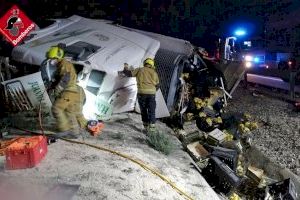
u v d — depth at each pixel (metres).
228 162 7.07
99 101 7.66
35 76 6.84
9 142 5.51
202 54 11.66
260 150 9.59
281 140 10.42
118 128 7.64
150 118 7.78
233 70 11.71
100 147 6.03
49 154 5.40
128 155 5.96
